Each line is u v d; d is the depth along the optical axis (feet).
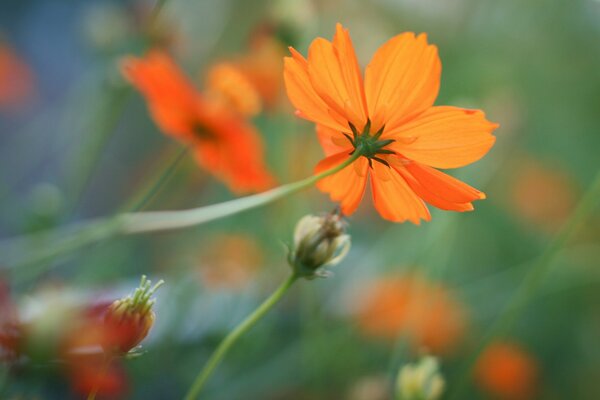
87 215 1.98
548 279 1.77
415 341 1.57
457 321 1.64
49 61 2.39
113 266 1.40
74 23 2.45
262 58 1.45
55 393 1.05
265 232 1.59
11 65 1.92
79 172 1.45
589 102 2.60
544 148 2.49
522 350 1.84
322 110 0.95
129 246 1.52
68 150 1.91
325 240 0.99
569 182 2.43
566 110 2.59
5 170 1.83
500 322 1.21
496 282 1.80
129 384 1.26
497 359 1.68
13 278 1.16
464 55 2.30
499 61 2.41
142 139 2.08
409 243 1.57
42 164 1.88
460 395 1.64
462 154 0.94
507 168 2.31
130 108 2.07
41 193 1.34
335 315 1.60
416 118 0.94
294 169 1.66
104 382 1.01
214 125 1.23
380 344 1.53
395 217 0.99
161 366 1.31
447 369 1.64
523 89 2.53
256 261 1.53
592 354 1.94
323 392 1.45
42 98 2.30
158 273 1.54
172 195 1.68
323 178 0.99
